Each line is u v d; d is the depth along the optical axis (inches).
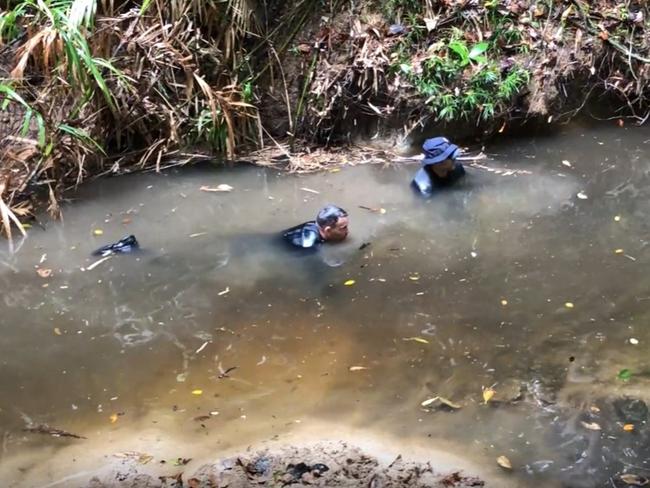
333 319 171.3
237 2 252.8
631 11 284.5
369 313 173.0
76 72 221.9
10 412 145.3
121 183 244.1
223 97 254.1
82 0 219.9
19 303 182.5
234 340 165.3
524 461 127.6
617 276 183.8
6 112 244.2
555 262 190.7
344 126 269.6
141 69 246.4
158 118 253.8
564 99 272.4
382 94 264.1
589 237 202.1
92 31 234.7
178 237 210.1
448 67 262.2
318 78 265.9
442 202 223.5
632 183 234.1
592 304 173.3
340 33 269.4
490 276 185.6
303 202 229.1
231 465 127.2
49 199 233.0
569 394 144.5
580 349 157.9
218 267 193.8
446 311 172.7
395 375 152.1
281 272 190.1
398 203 224.8
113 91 246.5
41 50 234.7
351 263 193.0
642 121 279.1
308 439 133.9
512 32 272.7
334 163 256.4
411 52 269.1
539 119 268.7
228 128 252.8
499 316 170.2
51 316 176.9
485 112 259.4
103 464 129.4
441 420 138.6
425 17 274.4
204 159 258.7
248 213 223.1
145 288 186.2
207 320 172.7
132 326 171.8
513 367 153.3
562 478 123.5
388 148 265.9
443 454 129.6
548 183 235.0
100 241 209.9
